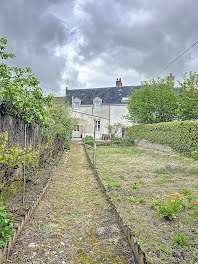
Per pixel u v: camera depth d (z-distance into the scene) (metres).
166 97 15.94
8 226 2.37
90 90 27.92
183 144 10.62
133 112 18.41
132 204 3.82
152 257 2.22
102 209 3.72
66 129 12.22
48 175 6.08
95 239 2.72
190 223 3.01
